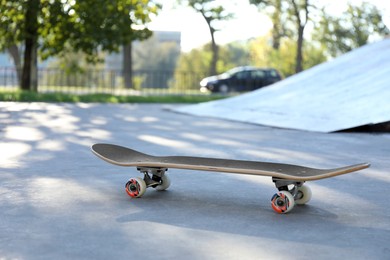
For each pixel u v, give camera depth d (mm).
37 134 9492
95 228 3844
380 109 10992
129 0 21828
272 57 54094
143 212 4301
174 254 3309
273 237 3682
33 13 21656
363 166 4020
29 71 23234
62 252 3336
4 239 3576
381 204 4691
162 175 5008
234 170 4406
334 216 4262
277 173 4277
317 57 52969
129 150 5301
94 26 21859
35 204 4496
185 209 4410
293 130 11062
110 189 5109
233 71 34781
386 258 3301
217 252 3355
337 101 12523
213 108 15375
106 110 16000
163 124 12039
